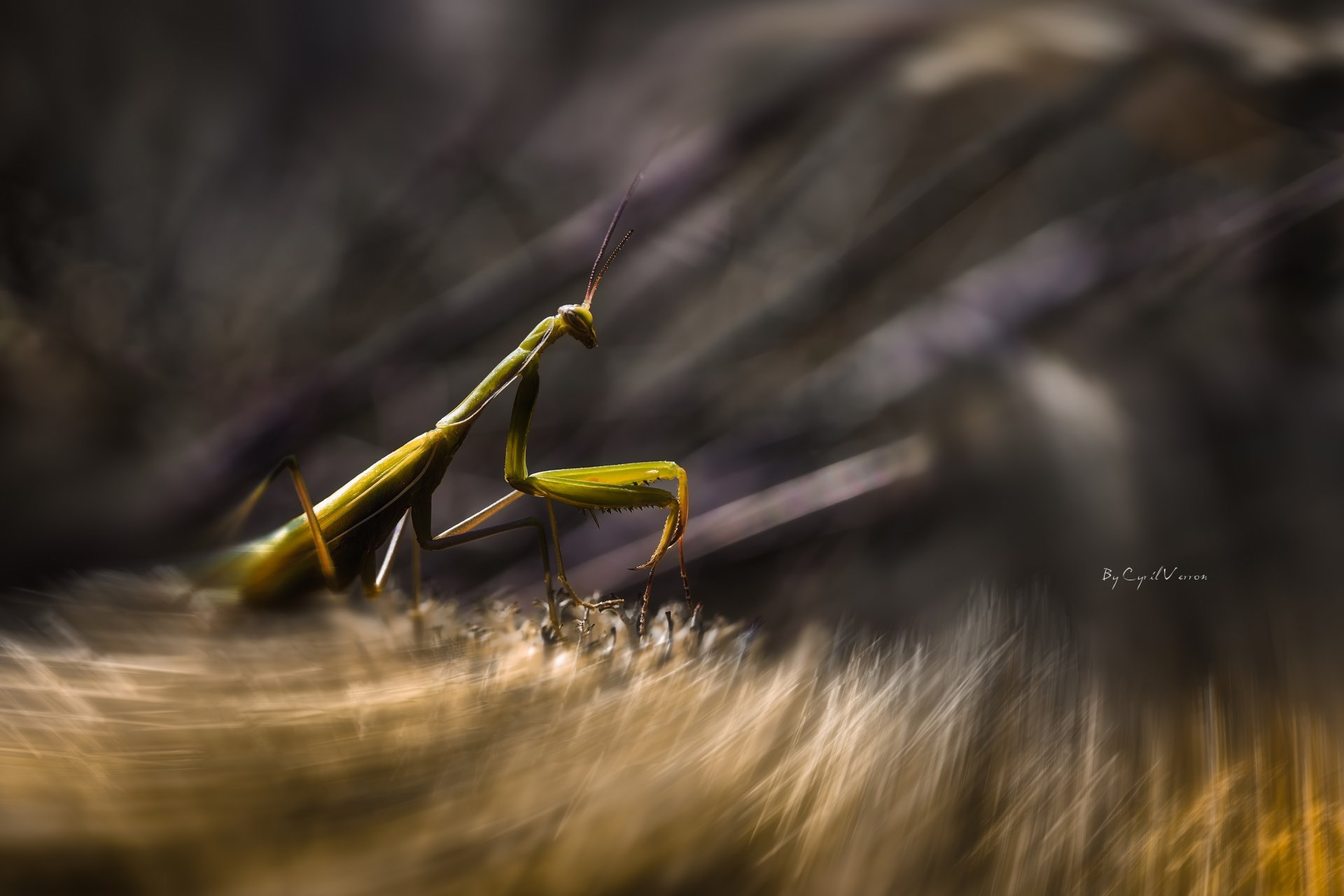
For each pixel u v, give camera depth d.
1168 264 0.44
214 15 0.49
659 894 0.27
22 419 0.44
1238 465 0.40
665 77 0.44
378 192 0.51
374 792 0.27
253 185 0.52
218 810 0.26
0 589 0.41
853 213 0.50
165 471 0.43
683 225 0.49
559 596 0.34
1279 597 0.37
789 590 0.42
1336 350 0.42
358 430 0.46
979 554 0.40
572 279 0.44
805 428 0.47
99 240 0.50
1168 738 0.31
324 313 0.49
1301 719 0.31
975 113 0.45
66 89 0.51
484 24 0.46
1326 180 0.43
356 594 0.35
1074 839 0.30
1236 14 0.40
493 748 0.30
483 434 0.49
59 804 0.24
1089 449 0.41
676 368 0.49
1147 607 0.37
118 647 0.30
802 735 0.30
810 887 0.27
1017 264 0.47
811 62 0.42
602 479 0.36
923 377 0.45
